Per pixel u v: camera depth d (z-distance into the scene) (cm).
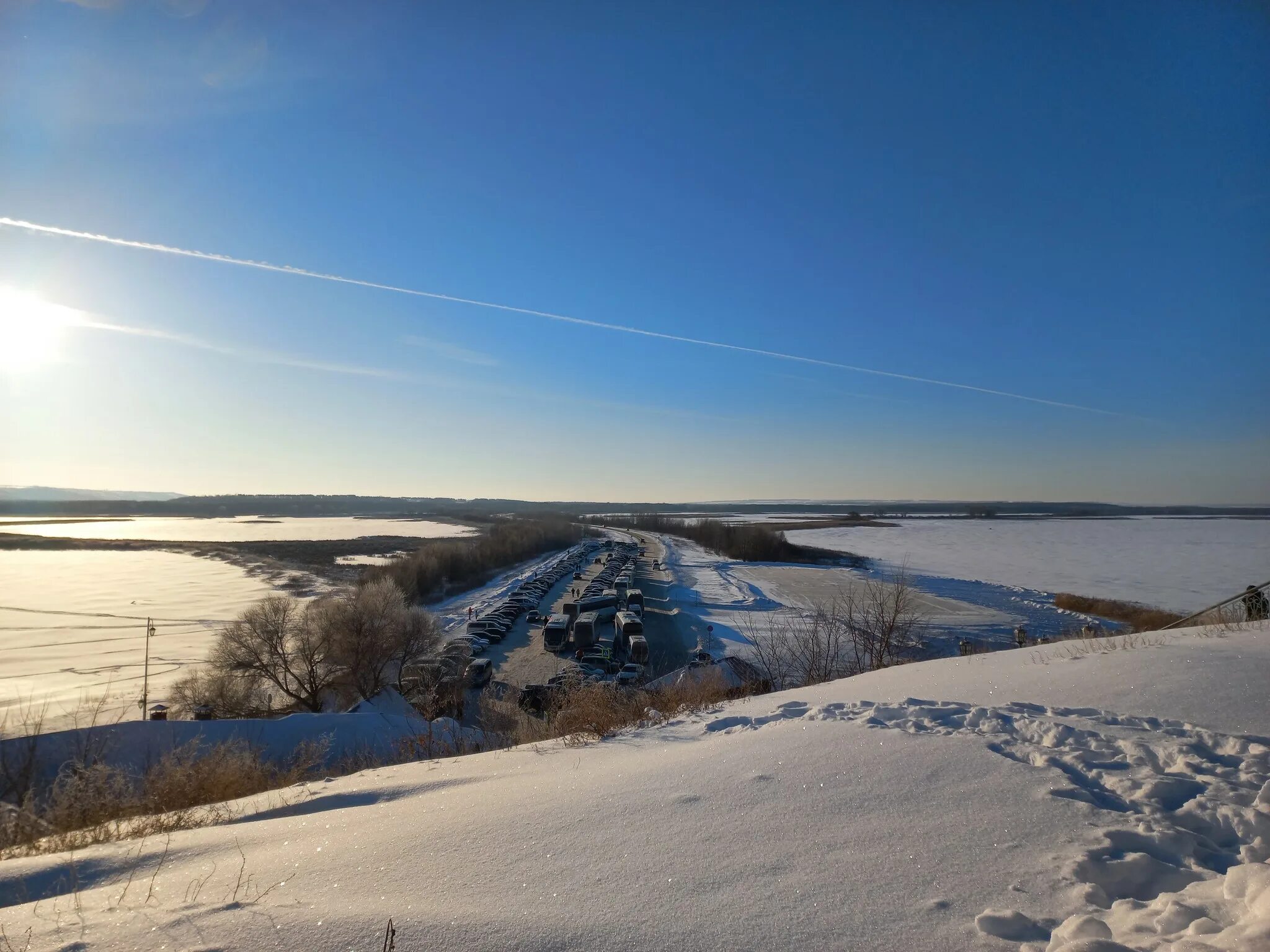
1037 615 4100
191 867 403
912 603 4000
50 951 275
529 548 9606
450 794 552
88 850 486
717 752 545
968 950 246
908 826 354
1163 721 490
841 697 734
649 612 4797
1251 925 232
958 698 634
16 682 3152
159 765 967
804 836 354
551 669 3494
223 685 2778
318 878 351
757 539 8556
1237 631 842
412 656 3130
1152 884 289
